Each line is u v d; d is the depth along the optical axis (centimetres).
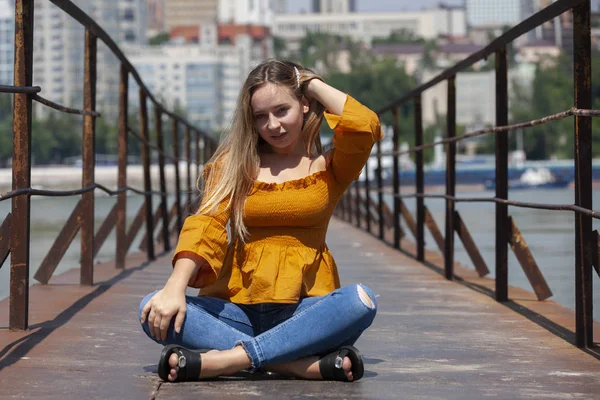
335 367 305
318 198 312
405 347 385
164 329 303
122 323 423
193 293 527
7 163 5728
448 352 374
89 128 546
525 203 453
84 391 294
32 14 383
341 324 304
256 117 311
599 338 402
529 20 440
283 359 306
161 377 304
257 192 311
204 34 18488
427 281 652
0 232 387
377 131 310
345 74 14388
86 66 545
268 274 310
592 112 346
